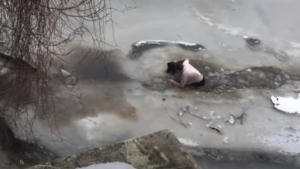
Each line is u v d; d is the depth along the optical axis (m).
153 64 7.14
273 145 6.15
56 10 5.16
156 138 3.67
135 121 6.28
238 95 6.77
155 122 6.29
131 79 6.87
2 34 5.05
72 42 7.13
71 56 6.99
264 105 6.67
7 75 5.37
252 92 6.84
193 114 6.44
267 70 7.23
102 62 7.03
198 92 6.76
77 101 6.43
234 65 7.26
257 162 5.95
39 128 6.05
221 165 5.88
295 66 7.37
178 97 6.65
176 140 3.68
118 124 6.22
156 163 3.50
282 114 6.57
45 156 5.78
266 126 6.38
